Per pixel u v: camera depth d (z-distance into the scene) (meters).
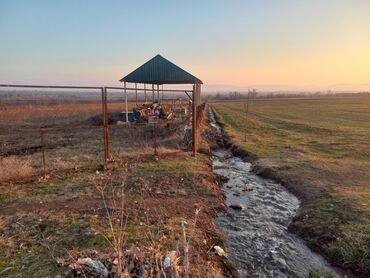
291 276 3.69
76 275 2.83
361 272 3.70
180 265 3.22
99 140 13.09
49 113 25.11
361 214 5.03
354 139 14.24
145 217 4.68
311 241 4.52
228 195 6.86
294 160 9.73
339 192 6.41
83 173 7.20
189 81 18.41
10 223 4.29
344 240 4.27
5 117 22.16
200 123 15.21
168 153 9.42
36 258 3.28
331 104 55.44
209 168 8.84
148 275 2.80
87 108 29.08
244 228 5.07
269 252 4.26
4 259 3.27
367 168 8.55
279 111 38.84
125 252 3.14
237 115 32.31
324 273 3.74
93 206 5.05
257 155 10.88
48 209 4.88
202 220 4.97
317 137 15.52
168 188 6.31
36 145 11.96
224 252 4.07
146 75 18.34
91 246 3.57
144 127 15.55
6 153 10.29
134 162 8.38
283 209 6.05
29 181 6.49
